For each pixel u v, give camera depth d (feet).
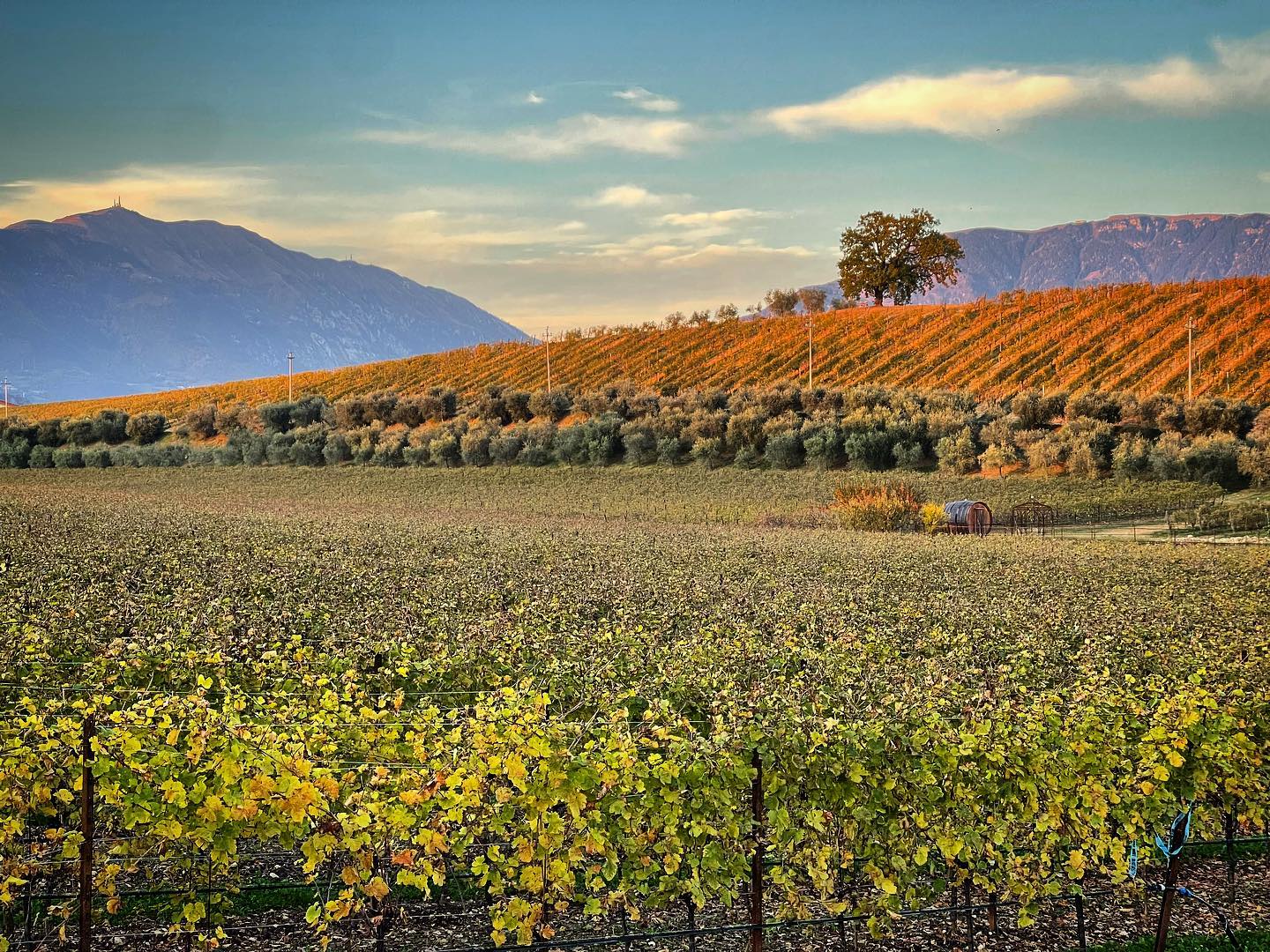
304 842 24.99
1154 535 170.30
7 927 28.09
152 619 54.24
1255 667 42.16
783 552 118.83
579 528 158.92
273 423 317.63
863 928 31.22
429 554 107.45
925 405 268.62
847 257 425.28
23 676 41.88
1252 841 35.63
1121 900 33.91
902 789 27.45
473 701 45.32
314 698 38.37
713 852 26.12
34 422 329.11
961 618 63.46
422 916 31.22
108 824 28.94
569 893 26.35
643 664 46.88
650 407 292.20
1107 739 30.27
